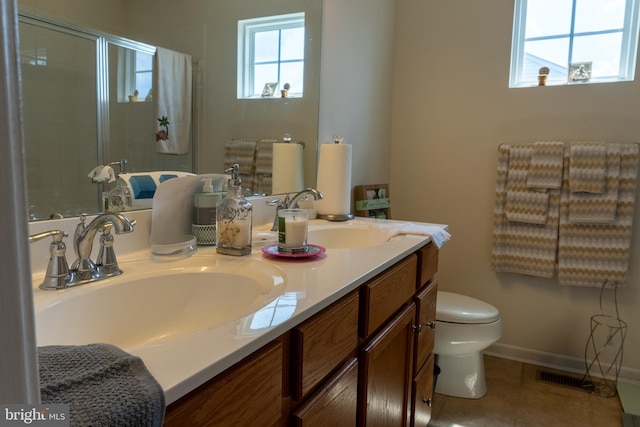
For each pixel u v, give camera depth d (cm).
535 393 200
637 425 173
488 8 225
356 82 208
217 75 130
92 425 37
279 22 154
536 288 224
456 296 214
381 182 244
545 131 217
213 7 126
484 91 229
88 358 46
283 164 162
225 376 55
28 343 28
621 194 196
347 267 100
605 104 204
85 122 92
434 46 240
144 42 106
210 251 110
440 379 200
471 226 237
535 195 210
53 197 86
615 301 209
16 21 27
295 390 72
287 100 161
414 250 129
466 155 236
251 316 68
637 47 198
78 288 77
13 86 26
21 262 27
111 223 84
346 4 194
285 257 106
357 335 96
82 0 90
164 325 88
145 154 108
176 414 48
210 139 130
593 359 216
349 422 94
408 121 250
